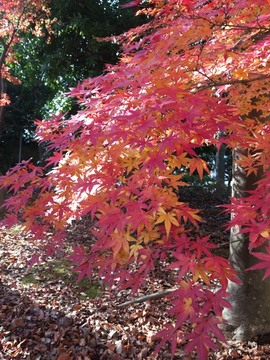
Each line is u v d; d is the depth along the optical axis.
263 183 1.72
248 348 3.21
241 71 2.22
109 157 1.93
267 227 1.57
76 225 7.07
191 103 1.58
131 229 1.79
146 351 3.32
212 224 7.53
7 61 10.19
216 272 1.59
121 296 4.52
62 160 2.13
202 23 1.90
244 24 2.02
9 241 6.50
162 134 1.77
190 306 1.49
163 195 1.78
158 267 5.24
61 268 5.36
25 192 2.10
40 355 3.30
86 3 8.46
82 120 1.92
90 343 3.47
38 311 4.05
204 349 1.38
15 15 9.07
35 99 15.66
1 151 15.90
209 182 10.72
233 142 1.93
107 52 8.73
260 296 3.33
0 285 4.77
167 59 1.96
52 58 9.10
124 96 1.75
